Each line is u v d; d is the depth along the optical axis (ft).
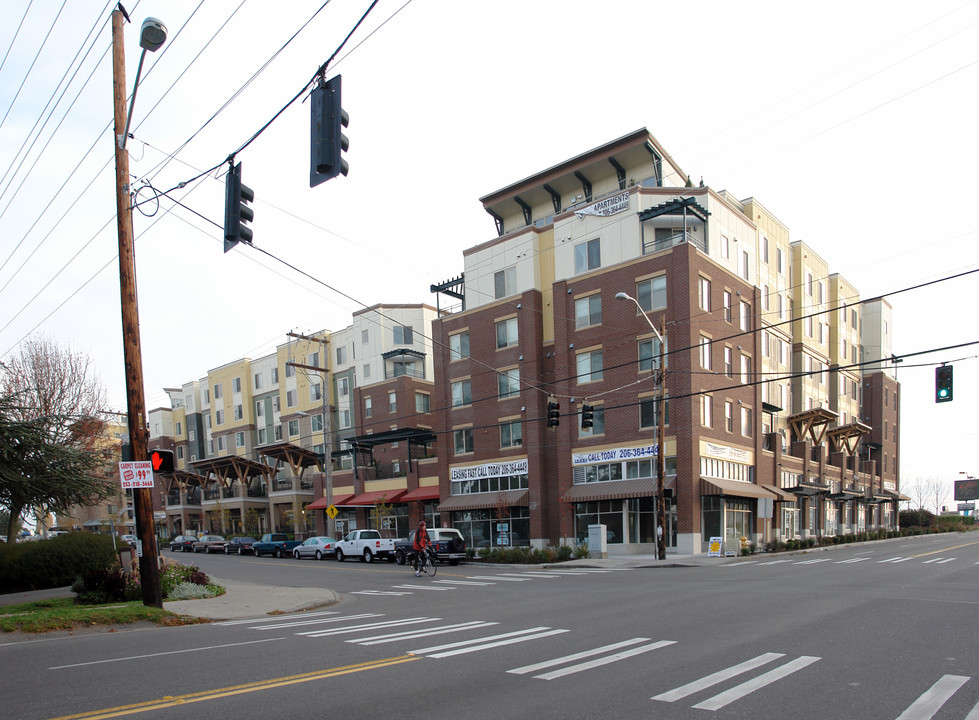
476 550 114.93
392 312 183.83
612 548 114.62
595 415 118.01
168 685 24.44
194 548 187.11
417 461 156.97
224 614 47.62
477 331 138.31
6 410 71.05
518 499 125.18
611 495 111.45
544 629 35.73
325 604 55.16
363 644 32.55
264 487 221.05
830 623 34.83
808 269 172.86
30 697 23.13
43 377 102.78
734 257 130.82
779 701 20.88
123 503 151.12
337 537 177.17
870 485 198.59
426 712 20.29
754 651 28.27
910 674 23.99
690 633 33.09
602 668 25.68
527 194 151.74
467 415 138.82
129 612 43.68
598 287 119.75
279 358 218.18
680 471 106.52
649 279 113.50
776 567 78.89
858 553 106.93
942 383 63.77
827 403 179.32
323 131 29.22
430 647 31.07
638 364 113.09
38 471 71.51
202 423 253.65
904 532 191.52
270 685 24.03
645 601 47.09
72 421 98.78
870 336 216.33
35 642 36.58
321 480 184.65
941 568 69.31
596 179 143.23
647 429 110.63
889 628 33.04
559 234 129.39
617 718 19.38
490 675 24.91
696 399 107.86
